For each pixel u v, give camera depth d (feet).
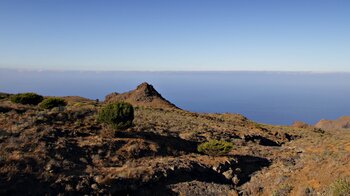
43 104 112.78
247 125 178.81
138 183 56.95
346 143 87.76
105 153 67.87
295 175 66.54
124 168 61.93
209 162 75.10
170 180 62.34
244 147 100.99
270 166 80.18
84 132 77.36
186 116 174.81
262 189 65.05
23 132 65.51
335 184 49.78
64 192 47.93
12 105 101.14
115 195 53.11
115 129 80.53
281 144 129.70
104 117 82.74
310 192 55.06
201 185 62.95
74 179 51.31
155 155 75.36
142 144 77.61
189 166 68.49
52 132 69.87
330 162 65.16
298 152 96.37
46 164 53.72
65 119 84.28
